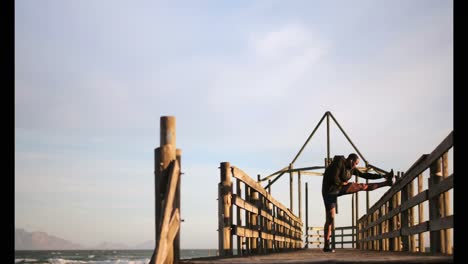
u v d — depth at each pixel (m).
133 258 105.31
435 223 7.70
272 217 15.23
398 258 6.79
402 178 10.98
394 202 12.71
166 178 6.04
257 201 12.85
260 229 13.23
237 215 10.71
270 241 15.50
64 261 85.81
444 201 7.91
